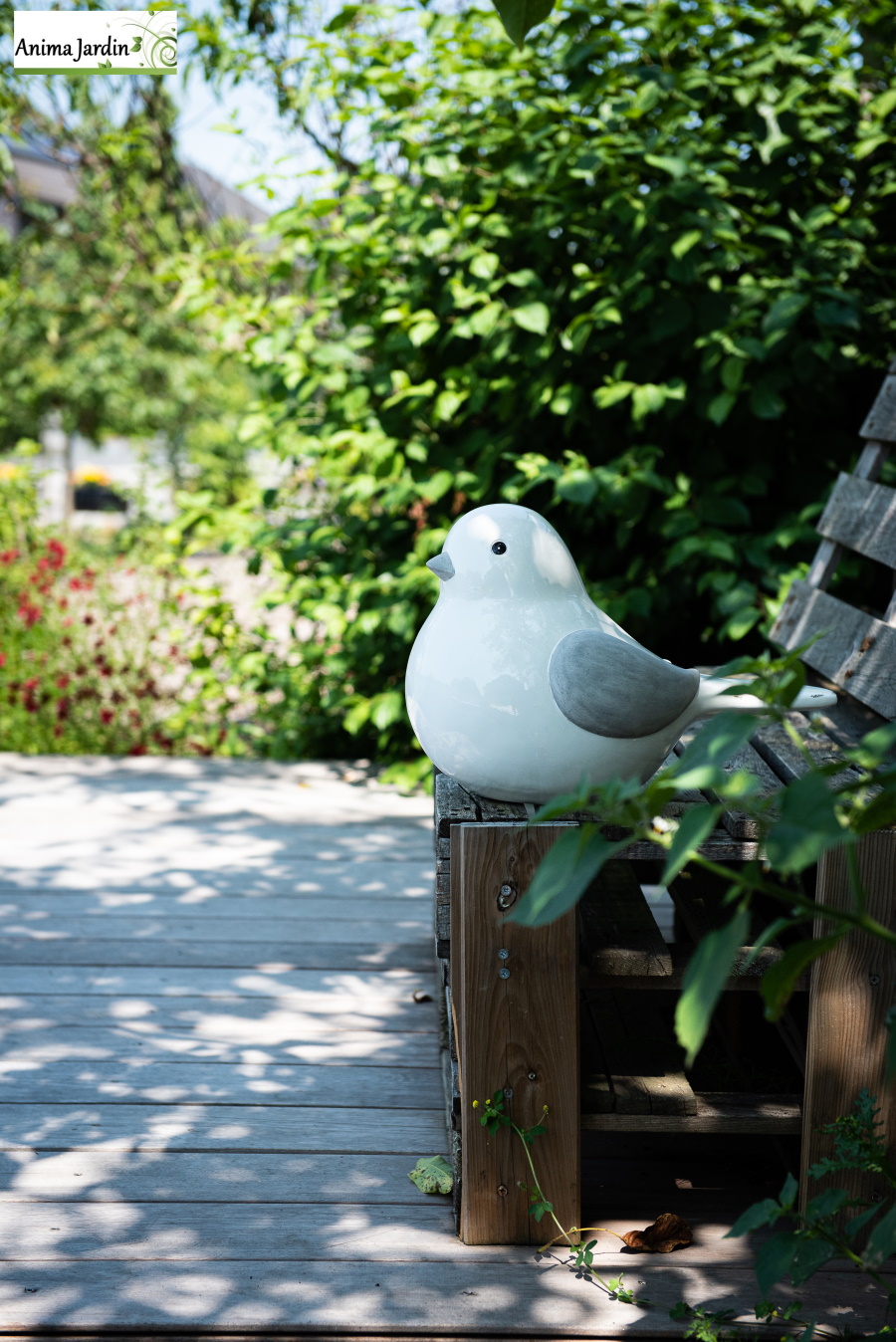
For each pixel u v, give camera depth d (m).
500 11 1.61
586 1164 2.07
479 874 1.68
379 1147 2.06
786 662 1.11
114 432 13.72
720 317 3.56
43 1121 2.12
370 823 3.87
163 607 5.30
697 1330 1.56
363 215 4.16
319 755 4.87
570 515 4.10
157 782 4.30
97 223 7.46
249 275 5.00
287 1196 1.91
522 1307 1.64
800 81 3.59
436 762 1.78
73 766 4.49
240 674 4.77
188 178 6.52
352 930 3.01
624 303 3.71
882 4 3.61
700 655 4.25
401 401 4.08
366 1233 1.81
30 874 3.36
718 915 1.96
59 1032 2.46
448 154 3.67
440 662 1.70
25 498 6.33
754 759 2.03
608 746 1.63
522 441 4.09
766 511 3.94
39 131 5.98
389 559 4.39
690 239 3.34
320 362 4.13
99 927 3.01
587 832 1.01
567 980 1.71
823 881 1.68
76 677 5.43
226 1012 2.57
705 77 3.53
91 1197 1.90
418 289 4.03
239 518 4.59
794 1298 1.67
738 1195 1.97
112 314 7.16
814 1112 1.73
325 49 3.97
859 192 3.88
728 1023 2.14
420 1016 2.57
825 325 3.49
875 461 2.72
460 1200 1.81
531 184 3.68
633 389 3.52
